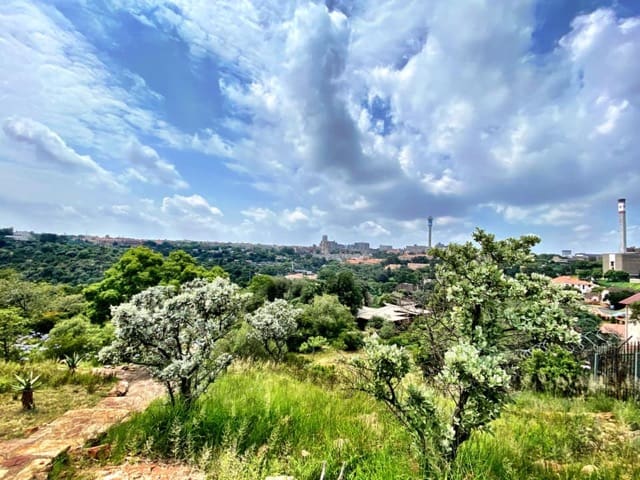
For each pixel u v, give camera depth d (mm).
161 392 5477
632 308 13672
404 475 2459
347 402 4648
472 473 2514
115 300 20125
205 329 4008
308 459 2896
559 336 2373
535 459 3148
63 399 4730
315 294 34250
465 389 2275
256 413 3656
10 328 9875
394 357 2393
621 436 3953
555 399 6168
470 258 3016
